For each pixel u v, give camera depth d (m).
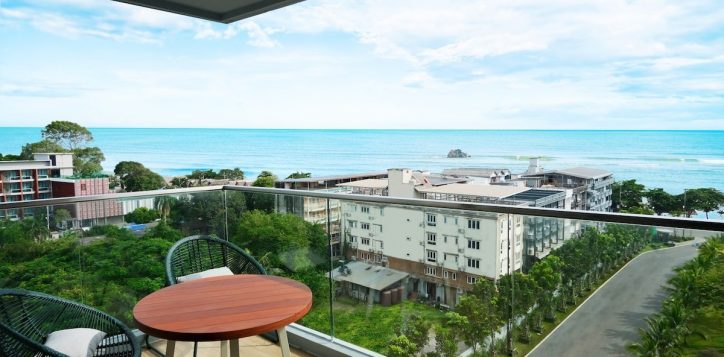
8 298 2.08
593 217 2.06
